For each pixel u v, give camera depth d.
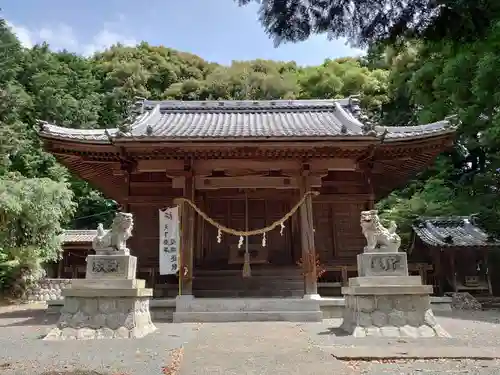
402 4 4.35
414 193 30.23
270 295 14.63
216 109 18.72
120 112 51.38
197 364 5.62
